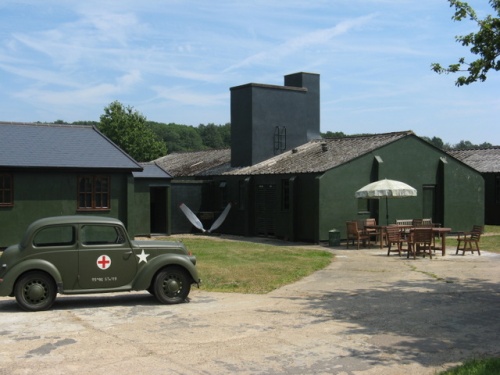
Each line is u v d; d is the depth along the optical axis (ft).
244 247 73.10
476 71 38.50
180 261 36.94
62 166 71.87
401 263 58.03
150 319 32.27
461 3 38.42
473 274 50.19
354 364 24.08
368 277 48.78
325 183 79.71
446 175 90.22
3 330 29.66
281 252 67.15
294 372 23.06
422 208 88.63
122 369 23.29
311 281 46.73
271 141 98.37
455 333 29.27
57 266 35.01
